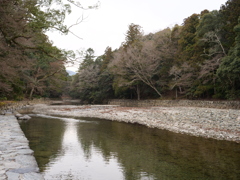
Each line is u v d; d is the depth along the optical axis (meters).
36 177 3.43
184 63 24.47
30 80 28.70
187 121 12.49
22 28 9.73
